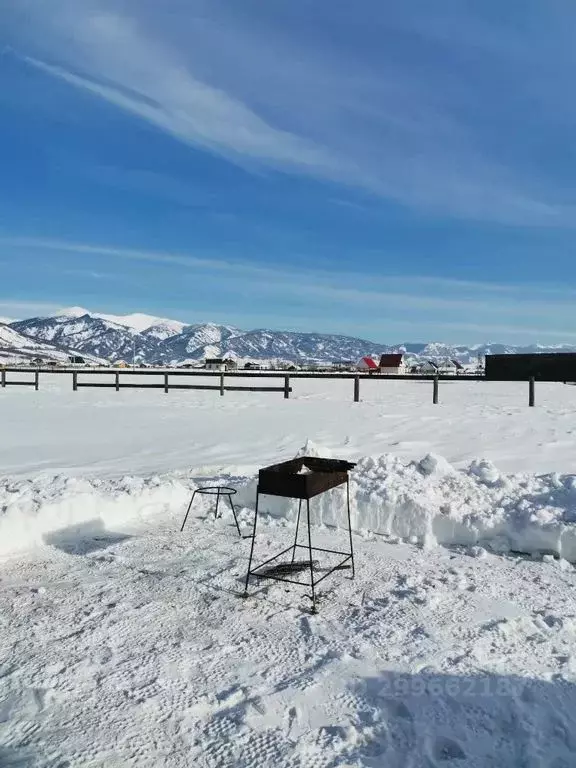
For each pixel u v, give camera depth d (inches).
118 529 224.8
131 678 119.5
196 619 146.4
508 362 1771.7
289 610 151.5
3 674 121.3
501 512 207.6
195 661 126.1
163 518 240.4
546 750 97.7
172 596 160.2
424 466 243.3
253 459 360.5
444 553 197.6
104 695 113.7
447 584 168.2
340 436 459.5
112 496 238.5
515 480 234.5
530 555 195.3
